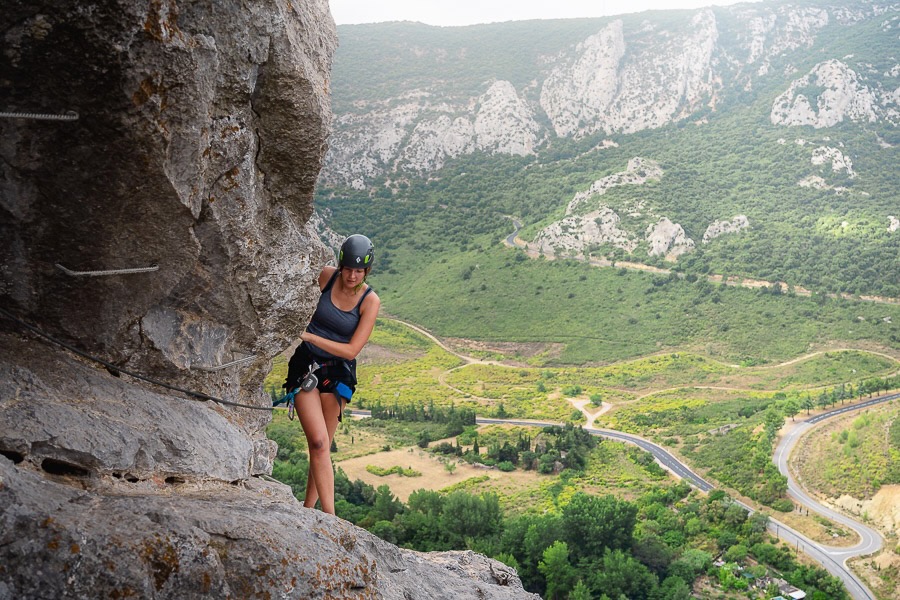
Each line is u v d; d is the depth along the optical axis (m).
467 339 197.38
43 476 3.36
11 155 3.24
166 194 3.68
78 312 3.93
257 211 4.70
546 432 129.38
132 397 4.19
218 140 4.08
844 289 193.25
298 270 5.12
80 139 3.26
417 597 5.21
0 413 3.38
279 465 64.88
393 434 127.94
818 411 131.50
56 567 2.73
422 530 69.88
